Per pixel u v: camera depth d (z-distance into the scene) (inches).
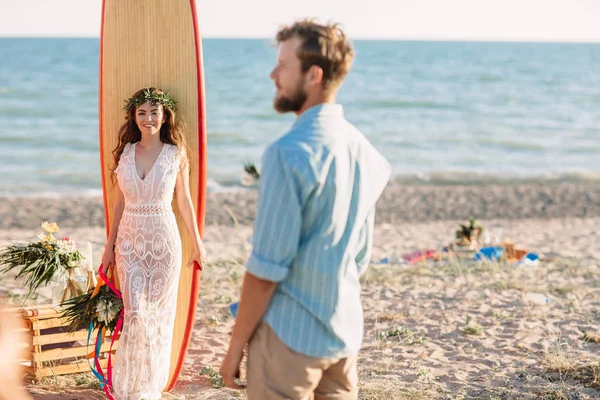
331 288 90.0
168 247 163.9
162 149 163.5
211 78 1990.7
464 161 928.9
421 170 850.8
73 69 2187.5
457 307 263.1
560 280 314.2
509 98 1740.9
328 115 91.4
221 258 342.6
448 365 197.8
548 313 253.8
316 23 92.2
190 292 175.5
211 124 1192.8
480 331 228.2
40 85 1688.0
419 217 559.2
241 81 1925.4
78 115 1236.5
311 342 89.8
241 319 89.9
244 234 451.2
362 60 2997.0
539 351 209.6
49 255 179.2
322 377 98.6
